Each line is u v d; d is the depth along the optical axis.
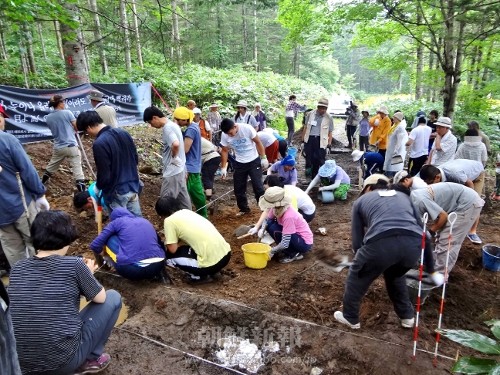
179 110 5.10
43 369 2.16
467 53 8.70
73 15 7.29
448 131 6.25
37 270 2.23
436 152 6.40
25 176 3.44
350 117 12.56
